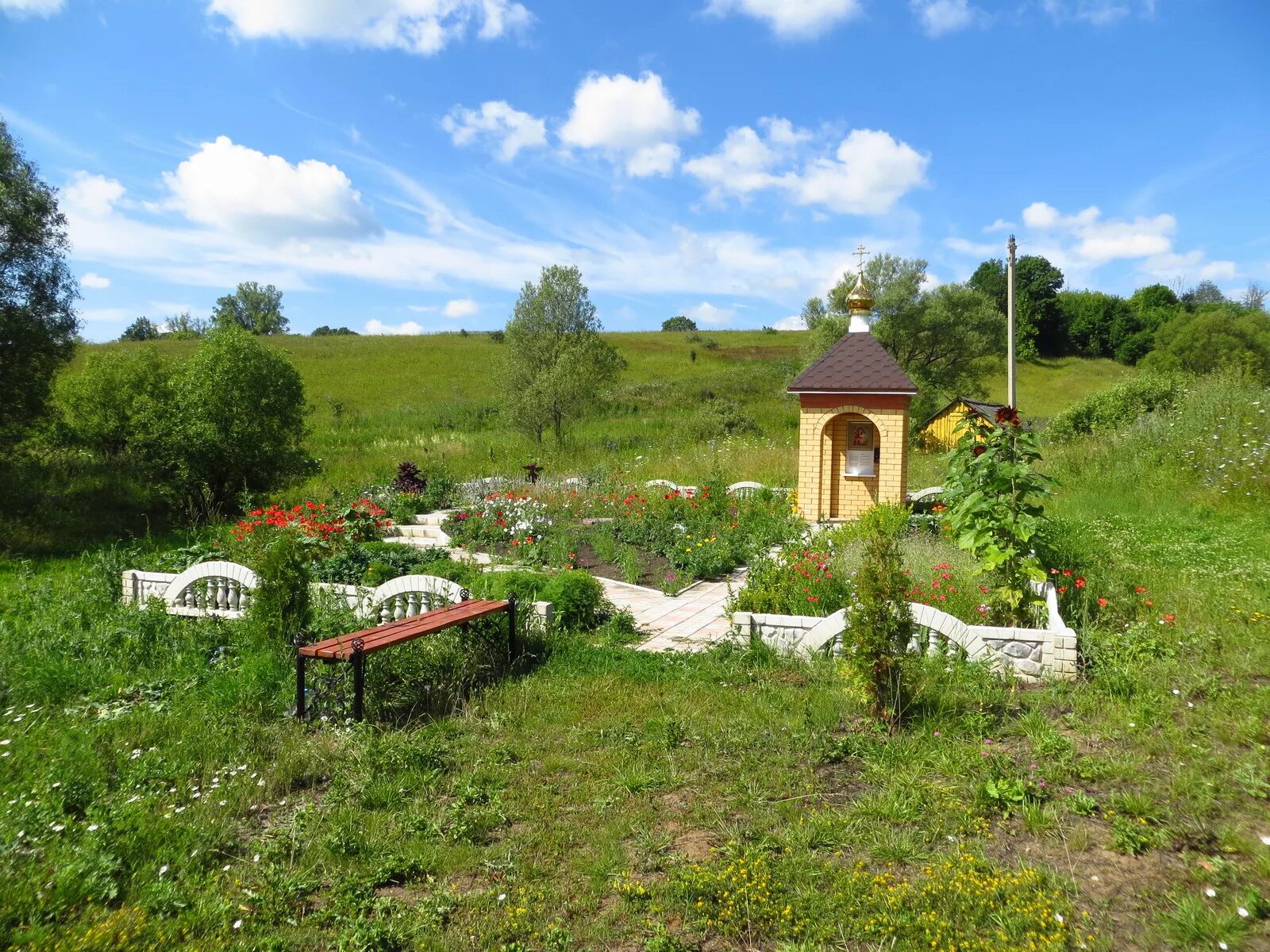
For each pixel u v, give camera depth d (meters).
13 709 5.82
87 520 15.33
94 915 3.49
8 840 3.95
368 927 3.39
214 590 8.70
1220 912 3.22
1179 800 4.11
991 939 3.18
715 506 13.31
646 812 4.36
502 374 29.89
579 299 31.59
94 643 7.29
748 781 4.63
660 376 51.34
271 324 86.06
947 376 40.53
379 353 55.88
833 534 11.17
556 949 3.26
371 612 7.78
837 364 12.99
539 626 7.52
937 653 6.23
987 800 4.23
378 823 4.29
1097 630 6.64
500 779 4.81
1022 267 74.81
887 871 3.71
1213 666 5.91
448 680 6.39
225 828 4.21
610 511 14.27
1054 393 57.88
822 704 5.59
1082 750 4.78
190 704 5.99
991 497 7.08
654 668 6.80
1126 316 71.81
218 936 3.37
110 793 4.64
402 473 17.58
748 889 3.55
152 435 17.27
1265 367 40.62
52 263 16.38
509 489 16.17
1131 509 12.55
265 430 17.47
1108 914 3.31
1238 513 11.75
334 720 5.73
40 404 16.31
